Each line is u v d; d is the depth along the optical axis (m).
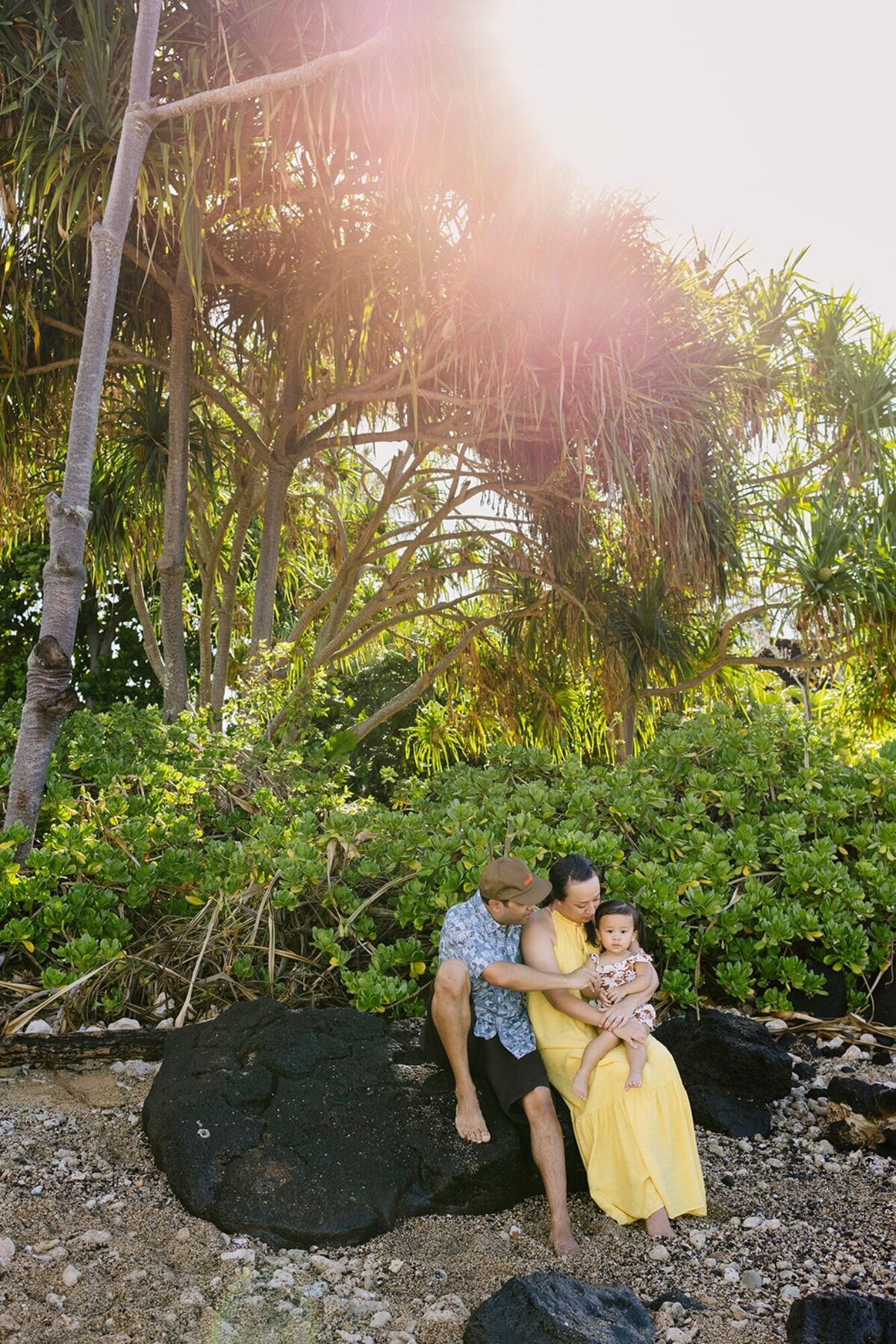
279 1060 3.12
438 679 10.86
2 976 4.03
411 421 7.91
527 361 6.41
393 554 10.85
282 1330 2.28
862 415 8.01
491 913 3.02
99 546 8.85
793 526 8.02
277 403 8.75
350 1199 2.72
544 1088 2.87
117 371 8.08
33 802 4.24
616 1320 2.25
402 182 5.59
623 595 8.62
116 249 4.41
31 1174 2.87
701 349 7.01
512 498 8.30
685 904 4.12
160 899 4.36
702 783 5.22
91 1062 3.63
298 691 7.29
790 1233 2.80
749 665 9.30
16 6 5.37
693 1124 3.17
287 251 7.25
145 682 15.81
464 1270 2.56
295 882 3.97
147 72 4.51
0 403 6.93
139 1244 2.57
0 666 15.39
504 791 5.15
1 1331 2.19
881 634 7.73
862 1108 3.41
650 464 6.35
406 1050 3.32
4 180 5.64
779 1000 4.16
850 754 5.93
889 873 4.80
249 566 11.44
